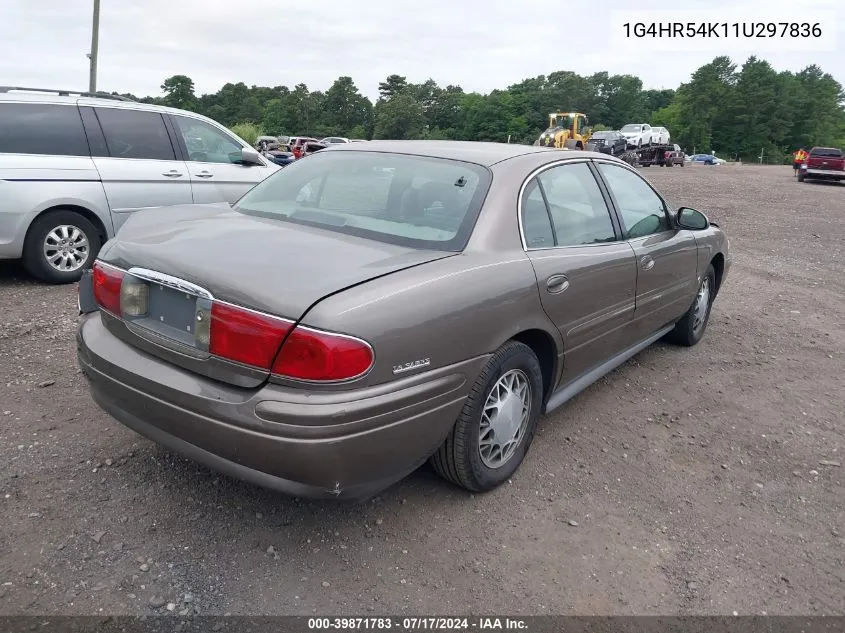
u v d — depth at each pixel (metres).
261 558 2.73
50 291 6.43
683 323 5.57
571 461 3.68
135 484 3.16
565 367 3.64
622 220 4.19
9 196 6.28
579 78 126.88
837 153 31.33
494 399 3.14
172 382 2.63
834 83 128.75
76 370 4.43
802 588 2.80
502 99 124.19
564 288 3.39
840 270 9.73
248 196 3.80
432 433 2.76
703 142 119.44
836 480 3.69
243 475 2.56
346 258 2.74
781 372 5.33
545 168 3.62
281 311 2.40
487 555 2.84
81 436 3.56
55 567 2.59
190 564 2.66
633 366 5.24
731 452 3.94
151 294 2.81
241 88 144.62
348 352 2.38
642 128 46.62
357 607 2.51
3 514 2.87
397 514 3.08
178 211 3.58
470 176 3.34
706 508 3.33
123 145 7.08
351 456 2.47
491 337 2.94
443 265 2.83
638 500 3.36
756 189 24.59
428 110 133.88
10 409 3.82
